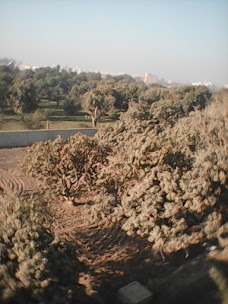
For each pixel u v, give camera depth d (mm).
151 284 5625
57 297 4711
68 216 9125
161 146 7000
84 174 9289
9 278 4605
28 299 4598
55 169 9273
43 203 6758
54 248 5258
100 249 7383
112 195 7246
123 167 7559
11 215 5180
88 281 5340
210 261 5227
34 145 10219
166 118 13758
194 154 6918
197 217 5820
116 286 5727
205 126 7379
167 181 5996
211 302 4676
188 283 5129
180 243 5613
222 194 6035
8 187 11750
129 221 6121
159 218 5855
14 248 4852
